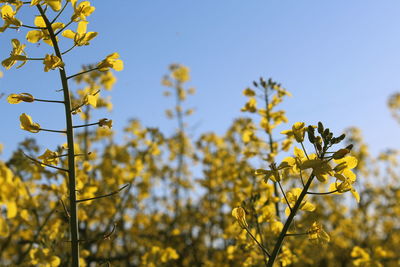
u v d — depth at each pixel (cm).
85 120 125
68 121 64
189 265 126
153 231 134
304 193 61
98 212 113
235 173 103
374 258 93
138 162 123
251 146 93
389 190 171
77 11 64
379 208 164
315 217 62
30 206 80
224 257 101
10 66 62
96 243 104
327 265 117
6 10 63
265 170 62
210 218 140
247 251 79
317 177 59
